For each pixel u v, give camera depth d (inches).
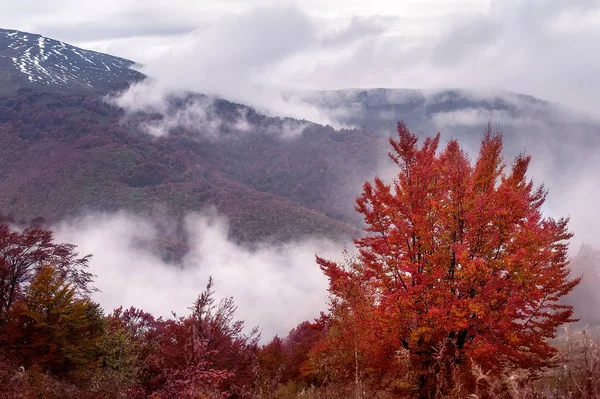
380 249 483.2
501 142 462.9
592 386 213.2
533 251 425.7
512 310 413.4
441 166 484.7
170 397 340.8
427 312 449.7
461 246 426.6
